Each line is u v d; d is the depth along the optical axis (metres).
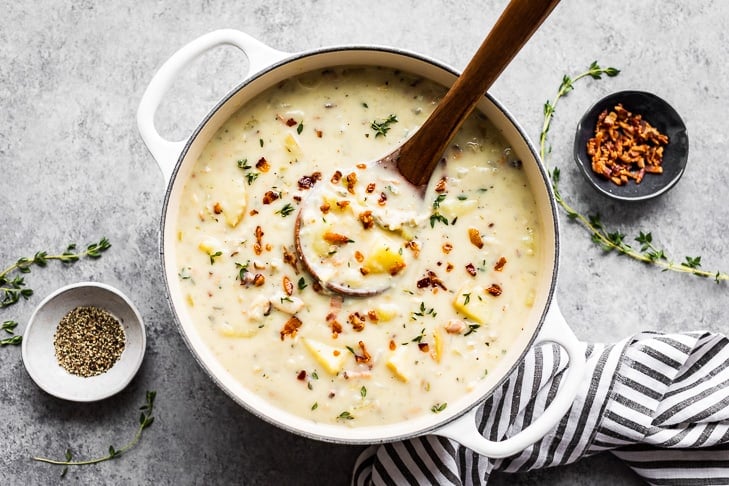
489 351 0.85
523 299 0.86
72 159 0.96
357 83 0.86
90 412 0.96
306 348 0.85
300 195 0.85
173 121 0.96
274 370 0.85
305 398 0.85
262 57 0.85
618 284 0.98
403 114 0.86
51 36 0.97
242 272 0.85
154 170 0.97
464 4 0.98
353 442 0.83
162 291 0.96
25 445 0.96
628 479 0.98
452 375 0.85
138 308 0.96
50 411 0.96
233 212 0.85
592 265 0.98
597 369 0.94
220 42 0.85
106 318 0.96
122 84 0.97
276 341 0.85
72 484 0.95
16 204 0.96
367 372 0.85
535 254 0.86
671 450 0.96
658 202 0.98
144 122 0.84
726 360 0.95
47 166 0.96
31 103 0.97
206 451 0.96
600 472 0.98
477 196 0.86
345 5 0.97
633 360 0.94
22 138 0.97
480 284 0.86
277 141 0.86
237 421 0.96
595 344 0.95
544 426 0.83
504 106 0.91
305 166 0.86
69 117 0.97
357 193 0.85
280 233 0.85
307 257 0.84
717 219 0.98
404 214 0.85
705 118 0.99
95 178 0.96
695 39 0.98
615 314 0.97
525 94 0.98
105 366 0.95
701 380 0.95
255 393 0.85
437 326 0.85
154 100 0.84
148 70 0.97
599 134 0.97
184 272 0.86
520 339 0.85
